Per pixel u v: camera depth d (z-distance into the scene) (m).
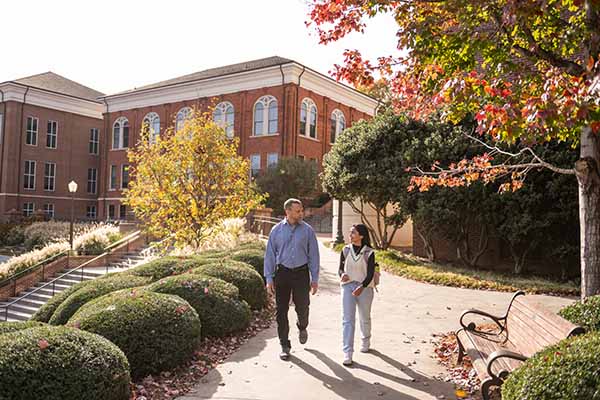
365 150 16.03
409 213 14.81
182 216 15.95
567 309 5.34
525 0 4.27
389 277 12.79
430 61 5.79
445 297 9.96
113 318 5.12
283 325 5.72
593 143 5.58
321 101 37.12
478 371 4.14
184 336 5.39
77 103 48.66
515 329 4.93
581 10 4.90
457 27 5.68
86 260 20.77
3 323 5.16
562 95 3.97
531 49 5.19
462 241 15.27
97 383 3.96
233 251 12.12
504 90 4.66
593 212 5.58
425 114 6.85
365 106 42.47
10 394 3.59
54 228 30.23
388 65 6.41
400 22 6.13
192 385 4.89
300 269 5.69
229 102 36.84
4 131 44.22
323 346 6.29
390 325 7.46
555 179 12.34
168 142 16.42
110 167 44.16
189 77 42.25
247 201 16.92
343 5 5.74
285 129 33.88
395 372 5.20
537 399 3.00
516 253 14.78
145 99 41.69
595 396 2.84
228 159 16.44
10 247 31.20
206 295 6.64
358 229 5.68
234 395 4.56
